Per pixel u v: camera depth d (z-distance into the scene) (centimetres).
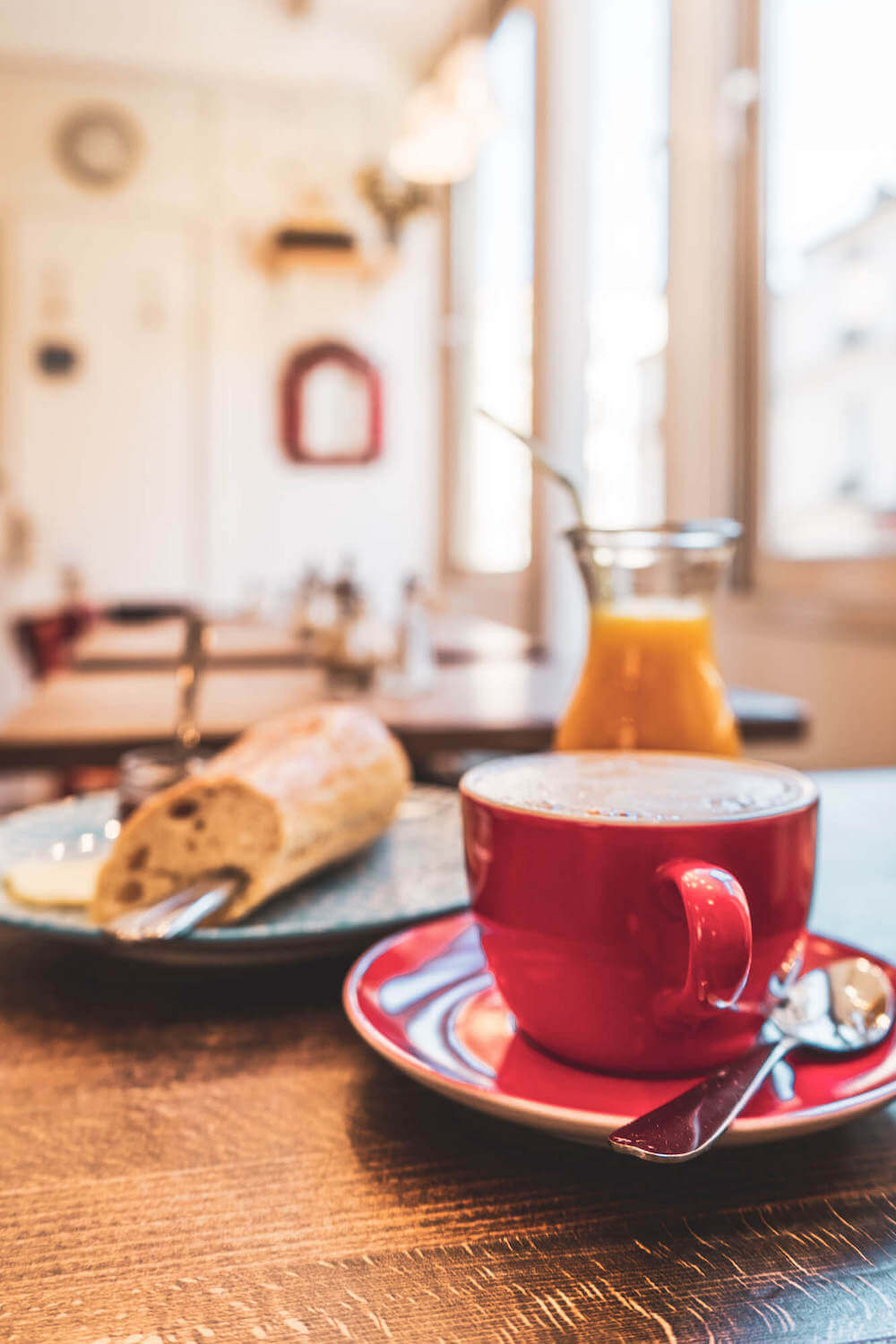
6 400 422
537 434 360
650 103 290
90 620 318
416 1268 35
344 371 446
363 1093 44
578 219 345
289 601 303
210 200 430
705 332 256
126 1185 39
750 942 39
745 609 247
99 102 421
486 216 426
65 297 424
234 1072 45
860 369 206
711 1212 38
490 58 414
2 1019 49
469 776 46
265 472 444
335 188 438
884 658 196
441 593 452
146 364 432
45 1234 37
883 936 55
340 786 57
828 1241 37
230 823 53
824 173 218
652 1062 42
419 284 452
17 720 115
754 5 240
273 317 440
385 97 437
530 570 380
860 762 204
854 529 211
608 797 43
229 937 50
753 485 246
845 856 67
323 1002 51
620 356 315
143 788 63
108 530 433
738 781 45
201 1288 34
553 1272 35
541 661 185
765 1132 38
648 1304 33
